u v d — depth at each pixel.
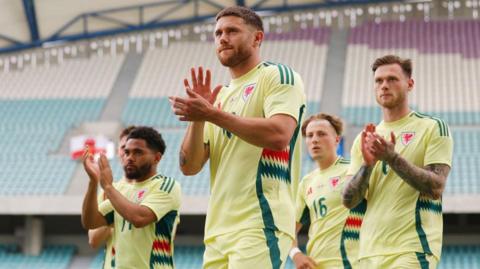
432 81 54.00
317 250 15.95
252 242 9.86
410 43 57.69
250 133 9.58
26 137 53.22
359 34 59.09
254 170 10.07
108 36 59.94
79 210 45.53
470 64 55.38
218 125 9.55
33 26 56.88
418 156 12.17
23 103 56.84
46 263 47.03
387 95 12.31
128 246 13.66
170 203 13.69
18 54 59.94
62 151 51.72
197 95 9.44
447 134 12.17
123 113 54.69
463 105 51.78
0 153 51.69
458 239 45.34
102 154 13.38
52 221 48.84
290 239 10.11
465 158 46.47
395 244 11.91
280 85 10.08
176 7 57.72
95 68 59.47
